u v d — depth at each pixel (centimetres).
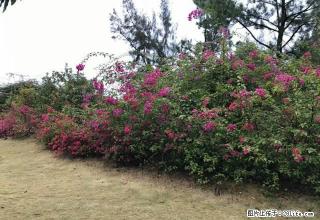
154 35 2050
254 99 609
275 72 710
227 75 725
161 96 668
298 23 1683
